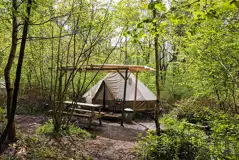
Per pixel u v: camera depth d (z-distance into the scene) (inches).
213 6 91.3
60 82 243.6
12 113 115.3
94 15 224.5
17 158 141.9
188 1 98.1
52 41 229.8
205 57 189.9
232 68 177.6
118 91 406.6
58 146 191.8
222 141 125.2
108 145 215.6
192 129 171.9
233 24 162.1
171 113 323.3
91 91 421.4
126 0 196.7
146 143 189.3
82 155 179.9
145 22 101.2
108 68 328.5
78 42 245.1
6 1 101.3
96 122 337.7
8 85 152.9
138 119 393.1
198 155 147.4
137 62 522.9
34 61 267.4
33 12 117.6
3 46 237.8
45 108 359.9
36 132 226.5
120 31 238.7
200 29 166.2
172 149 167.6
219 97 224.7
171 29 197.2
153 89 531.5
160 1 92.3
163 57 427.5
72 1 203.6
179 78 317.7
